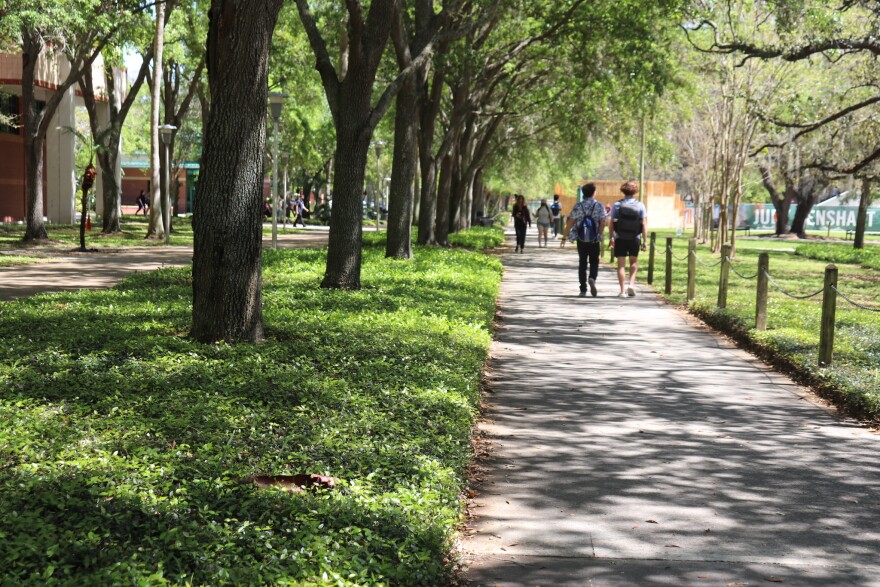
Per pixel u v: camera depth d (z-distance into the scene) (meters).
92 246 31.83
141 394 7.32
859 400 8.47
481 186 62.31
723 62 33.78
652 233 21.05
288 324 11.02
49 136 49.41
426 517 4.88
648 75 26.81
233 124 9.55
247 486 5.00
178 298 14.43
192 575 3.82
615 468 6.59
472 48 27.03
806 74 33.09
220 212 9.60
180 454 5.56
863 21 25.58
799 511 5.71
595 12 25.59
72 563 3.89
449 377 8.45
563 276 23.19
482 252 32.81
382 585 4.00
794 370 10.34
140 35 35.59
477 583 4.57
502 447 7.11
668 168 51.66
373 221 73.38
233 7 9.25
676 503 5.82
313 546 4.20
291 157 61.78
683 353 11.83
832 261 33.97
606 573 4.70
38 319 11.38
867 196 41.19
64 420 6.38
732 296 17.61
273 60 39.56
